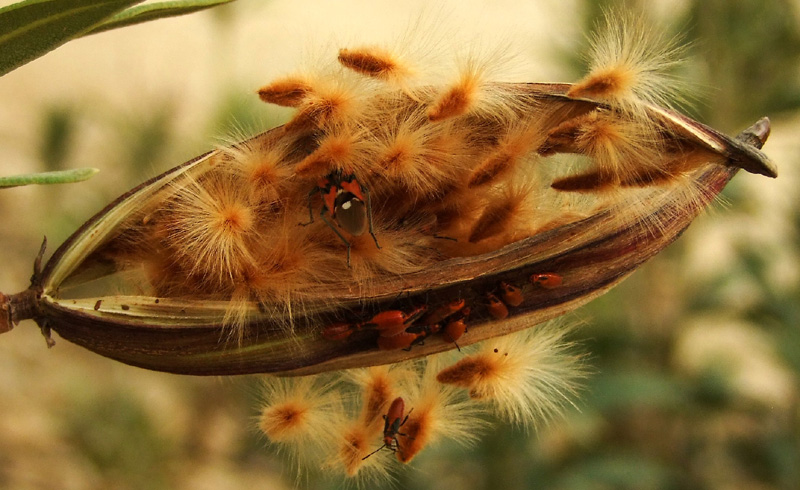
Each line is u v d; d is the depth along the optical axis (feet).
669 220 1.04
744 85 2.16
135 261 1.04
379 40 1.06
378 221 1.05
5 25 0.99
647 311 2.29
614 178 1.03
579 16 2.01
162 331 1.02
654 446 2.37
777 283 2.40
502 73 1.04
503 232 1.05
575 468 2.12
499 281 1.04
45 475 2.69
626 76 1.03
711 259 2.61
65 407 2.71
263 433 1.11
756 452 2.38
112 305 1.02
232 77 2.53
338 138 1.03
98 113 2.84
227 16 2.74
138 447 2.58
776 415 2.44
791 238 2.49
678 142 1.03
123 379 2.93
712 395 2.27
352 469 1.07
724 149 1.03
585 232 1.04
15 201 3.33
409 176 1.04
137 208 1.03
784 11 2.15
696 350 2.62
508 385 1.06
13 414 2.84
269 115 1.77
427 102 1.04
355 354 1.04
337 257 1.04
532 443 1.94
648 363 2.25
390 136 1.04
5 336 3.11
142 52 3.91
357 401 1.09
